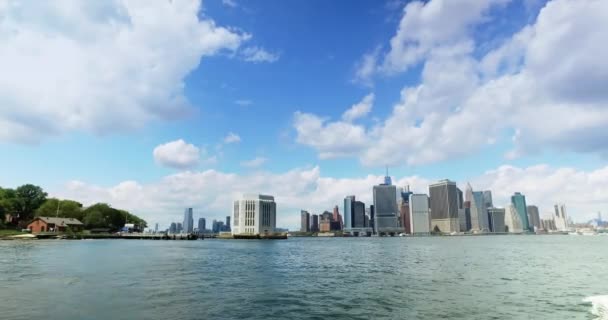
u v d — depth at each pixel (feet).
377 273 163.94
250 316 81.10
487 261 230.48
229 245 534.78
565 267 189.47
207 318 78.18
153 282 125.29
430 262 224.33
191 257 256.11
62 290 104.58
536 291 113.09
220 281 134.72
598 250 371.15
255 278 145.48
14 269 152.87
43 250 275.59
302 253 335.88
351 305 93.04
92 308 83.15
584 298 101.19
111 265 176.76
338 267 194.08
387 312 85.25
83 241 496.23
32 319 72.69
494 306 91.20
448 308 89.10
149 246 403.95
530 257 267.59
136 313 79.97
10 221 625.41
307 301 98.07
